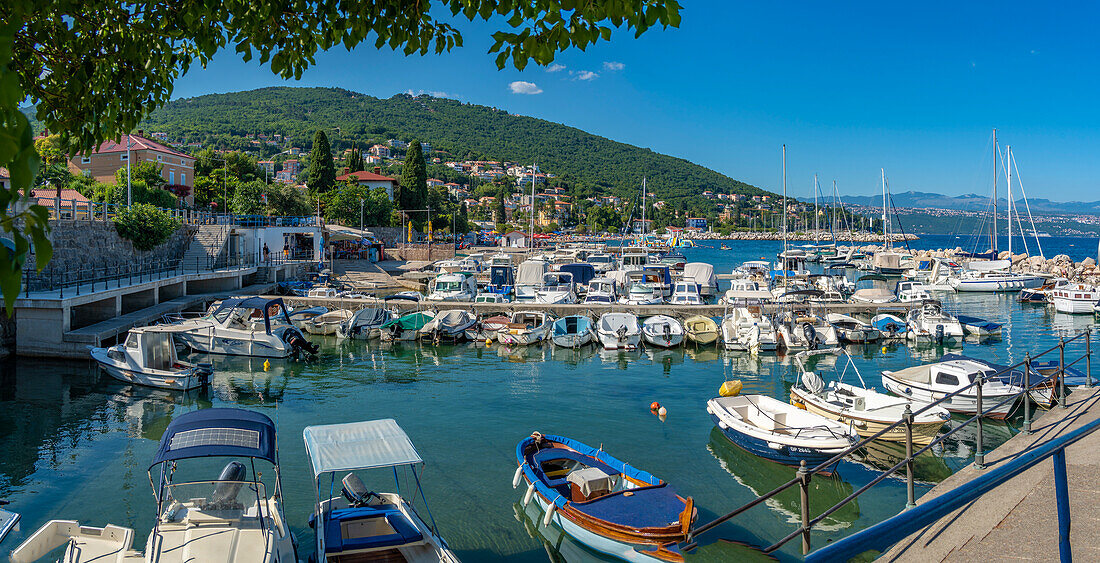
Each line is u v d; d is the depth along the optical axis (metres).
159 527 11.42
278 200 81.19
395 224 105.19
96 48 6.57
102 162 68.62
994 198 72.88
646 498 13.46
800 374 28.88
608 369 29.73
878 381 27.55
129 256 42.91
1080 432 3.12
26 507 14.90
